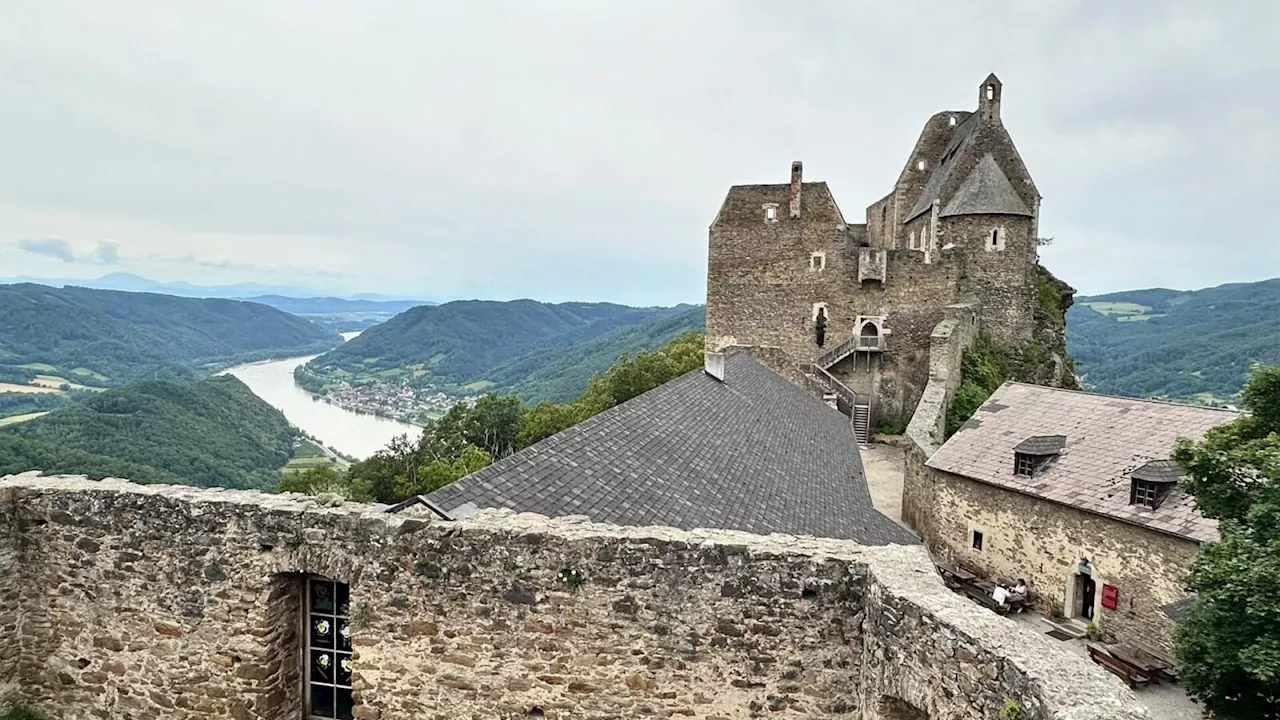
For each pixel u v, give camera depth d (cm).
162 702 807
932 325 4231
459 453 5447
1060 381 4256
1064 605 2150
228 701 784
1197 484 1407
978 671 519
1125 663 1806
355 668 736
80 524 818
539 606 697
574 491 902
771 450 1565
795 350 4488
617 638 691
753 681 681
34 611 843
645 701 693
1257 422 1445
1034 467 2338
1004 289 4191
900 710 621
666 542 682
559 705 703
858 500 1526
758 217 4481
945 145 4900
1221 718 1263
